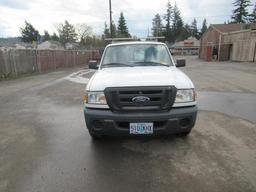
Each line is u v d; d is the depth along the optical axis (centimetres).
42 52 1962
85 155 391
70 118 598
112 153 396
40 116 623
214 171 333
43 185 309
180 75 420
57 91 995
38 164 364
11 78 1475
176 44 8756
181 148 409
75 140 454
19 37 8381
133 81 376
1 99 847
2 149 421
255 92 914
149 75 405
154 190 295
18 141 456
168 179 317
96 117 376
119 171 340
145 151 400
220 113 618
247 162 357
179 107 377
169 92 365
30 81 1338
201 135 465
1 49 1423
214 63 2995
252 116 592
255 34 2930
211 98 804
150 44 550
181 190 293
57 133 494
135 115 363
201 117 582
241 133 476
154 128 370
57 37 8531
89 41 6594
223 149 403
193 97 385
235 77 1408
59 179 322
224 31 3947
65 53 2470
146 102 363
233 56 3541
